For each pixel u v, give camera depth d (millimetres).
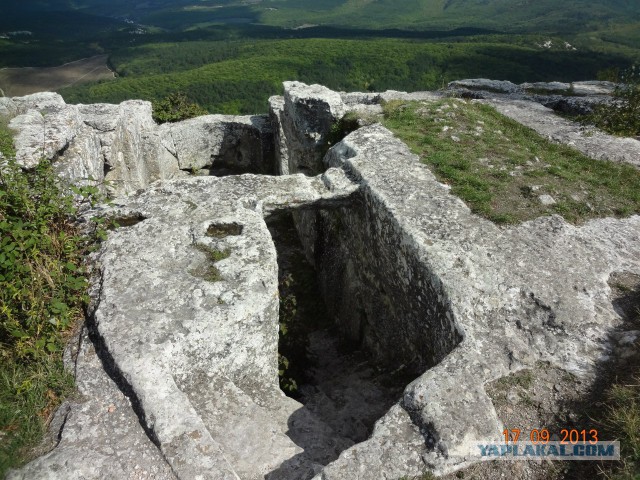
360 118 8875
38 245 4672
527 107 10766
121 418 3846
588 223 6047
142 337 4293
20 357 4227
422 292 5250
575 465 3512
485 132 8523
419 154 7477
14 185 4977
